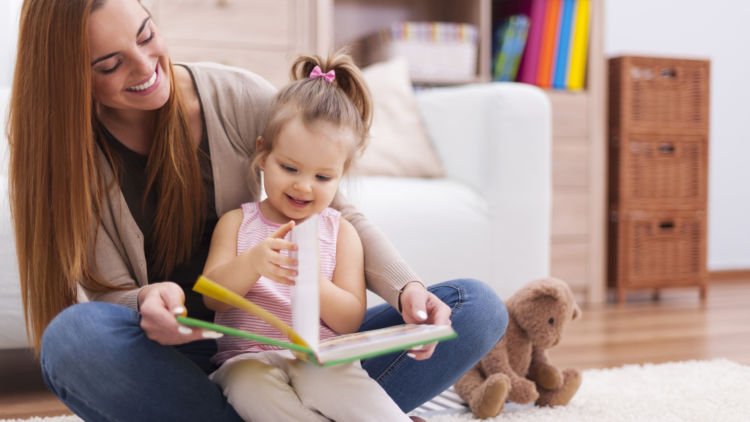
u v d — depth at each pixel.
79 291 1.16
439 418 1.48
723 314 2.78
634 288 3.08
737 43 3.76
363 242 1.23
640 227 3.09
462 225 2.29
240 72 1.32
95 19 1.04
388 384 1.20
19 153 1.09
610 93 3.12
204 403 1.03
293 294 1.02
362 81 1.30
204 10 2.70
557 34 3.06
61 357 0.96
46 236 1.09
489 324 1.20
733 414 1.47
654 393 1.64
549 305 1.54
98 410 1.00
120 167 1.18
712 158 3.73
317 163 1.17
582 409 1.53
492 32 3.31
